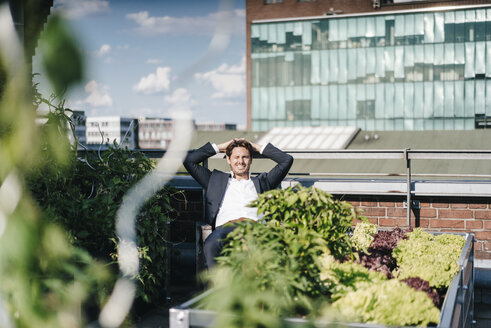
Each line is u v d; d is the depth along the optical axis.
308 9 59.97
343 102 58.44
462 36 54.72
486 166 21.03
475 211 5.13
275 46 60.28
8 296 0.98
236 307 1.39
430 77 55.78
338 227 3.06
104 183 3.77
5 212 0.92
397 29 56.47
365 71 57.75
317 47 59.12
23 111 0.87
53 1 0.67
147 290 4.12
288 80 60.19
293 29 59.62
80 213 3.39
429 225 5.25
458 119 55.31
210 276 2.27
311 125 59.59
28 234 0.93
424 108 56.03
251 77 60.97
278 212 3.05
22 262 0.94
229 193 4.24
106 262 3.34
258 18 61.41
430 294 2.67
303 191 2.97
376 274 2.86
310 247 2.53
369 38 57.47
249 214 4.14
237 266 2.10
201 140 21.97
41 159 1.00
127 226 1.03
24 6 0.70
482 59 54.41
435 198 5.23
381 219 5.35
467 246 3.48
